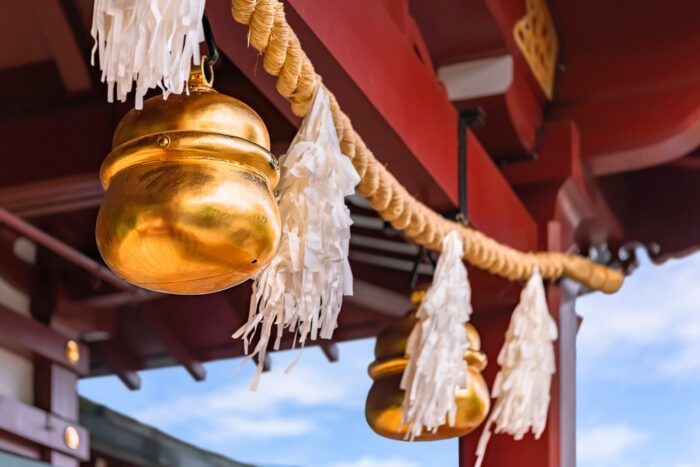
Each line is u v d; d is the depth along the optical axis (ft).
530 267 16.16
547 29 19.11
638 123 18.93
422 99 14.08
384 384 13.03
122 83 7.68
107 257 8.17
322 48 11.28
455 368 12.77
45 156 14.21
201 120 8.24
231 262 8.11
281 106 11.73
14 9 13.64
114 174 8.29
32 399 16.40
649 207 21.74
